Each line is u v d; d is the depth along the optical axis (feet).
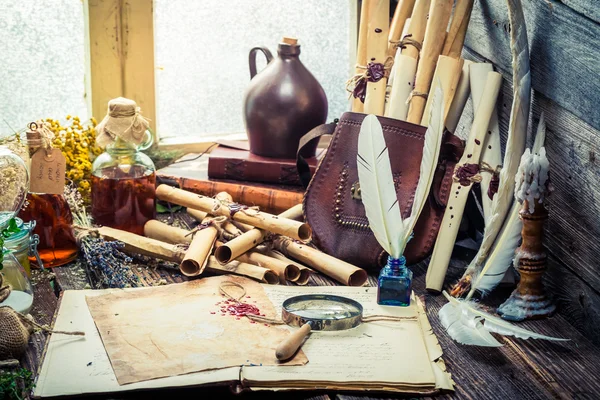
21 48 6.91
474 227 5.99
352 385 3.94
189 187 6.55
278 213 6.38
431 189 5.36
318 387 3.92
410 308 4.83
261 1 7.55
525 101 4.83
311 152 6.75
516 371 4.25
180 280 5.35
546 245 5.13
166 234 5.75
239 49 7.63
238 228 5.74
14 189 4.83
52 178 5.32
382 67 5.88
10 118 7.07
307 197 5.70
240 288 5.04
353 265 5.38
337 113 8.19
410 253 5.41
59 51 7.02
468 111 6.28
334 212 5.61
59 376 3.94
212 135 7.80
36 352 4.32
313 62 7.93
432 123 4.66
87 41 7.00
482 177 5.38
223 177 6.62
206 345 4.25
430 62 5.58
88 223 5.79
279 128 6.51
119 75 7.14
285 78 6.49
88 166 6.40
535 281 4.88
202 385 3.86
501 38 5.48
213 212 5.78
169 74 7.45
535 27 5.00
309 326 4.37
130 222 5.87
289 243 5.60
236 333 4.41
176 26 7.32
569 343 4.57
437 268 5.27
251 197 6.38
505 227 5.07
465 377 4.17
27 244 5.01
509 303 4.92
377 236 4.78
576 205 4.74
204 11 7.38
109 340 4.28
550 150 4.98
